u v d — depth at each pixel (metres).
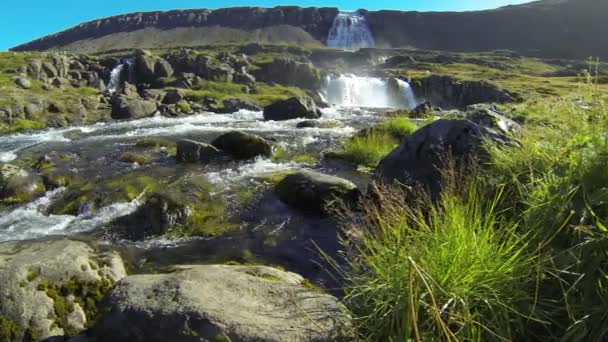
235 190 9.16
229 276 3.97
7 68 41.97
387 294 3.21
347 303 3.62
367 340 2.99
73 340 3.52
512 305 2.96
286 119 28.80
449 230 3.40
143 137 19.25
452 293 2.88
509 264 3.07
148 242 7.04
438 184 6.23
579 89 4.96
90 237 7.34
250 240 6.93
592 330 2.64
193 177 10.27
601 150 3.53
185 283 3.74
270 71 60.94
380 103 56.97
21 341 3.74
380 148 12.05
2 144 19.39
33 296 4.07
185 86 50.16
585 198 3.32
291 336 3.10
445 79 55.62
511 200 4.24
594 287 2.83
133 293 3.67
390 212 4.21
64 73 47.72
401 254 3.36
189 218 7.69
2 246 4.90
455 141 6.81
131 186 9.74
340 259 5.97
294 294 3.71
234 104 39.19
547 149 4.55
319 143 15.43
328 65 116.38
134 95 39.28
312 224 7.42
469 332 2.78
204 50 132.25
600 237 2.97
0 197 9.62
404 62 101.12
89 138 20.08
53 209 8.93
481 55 124.69
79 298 4.30
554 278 3.06
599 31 154.00
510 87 49.81
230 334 3.11
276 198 8.55
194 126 24.59
